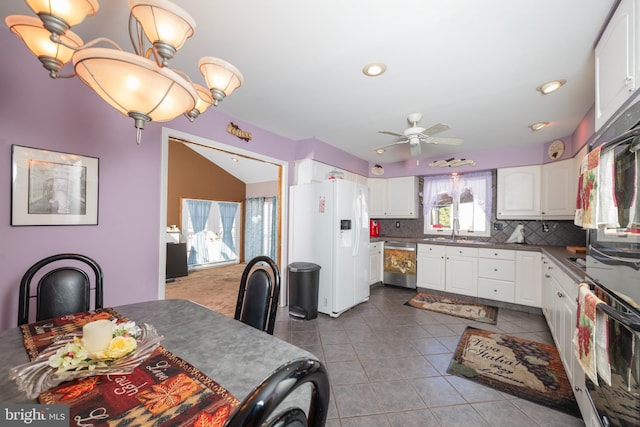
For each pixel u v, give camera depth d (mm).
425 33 1599
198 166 6734
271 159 3377
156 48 866
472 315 3281
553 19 1457
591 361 1187
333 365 2156
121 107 978
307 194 3477
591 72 1969
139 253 2156
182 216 6414
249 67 1979
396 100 2479
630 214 984
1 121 1573
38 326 1237
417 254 4336
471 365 2154
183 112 1108
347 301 3359
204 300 4086
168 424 630
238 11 1446
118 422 636
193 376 839
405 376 2006
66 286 1460
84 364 851
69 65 1813
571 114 2707
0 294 1571
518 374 2025
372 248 4465
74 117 1835
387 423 1550
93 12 852
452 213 4566
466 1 1355
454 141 2701
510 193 3834
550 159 3504
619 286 1119
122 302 2064
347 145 3975
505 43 1671
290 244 3615
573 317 1764
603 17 1427
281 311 3395
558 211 3395
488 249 3682
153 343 1050
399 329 2865
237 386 788
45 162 1720
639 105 1019
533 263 3355
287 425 427
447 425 1537
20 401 715
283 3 1390
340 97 2436
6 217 1588
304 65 1949
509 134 3320
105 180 1979
